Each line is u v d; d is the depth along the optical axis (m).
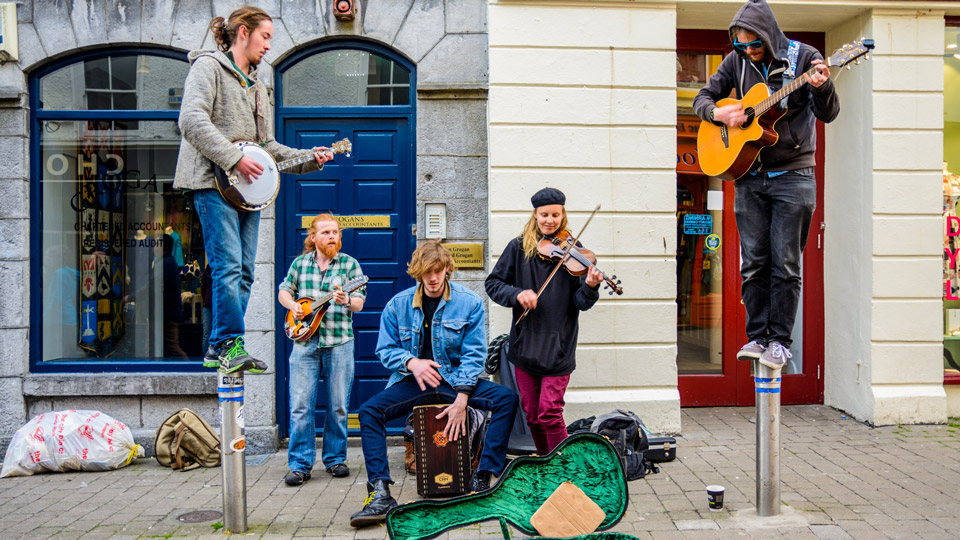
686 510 4.27
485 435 4.68
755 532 3.93
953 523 4.02
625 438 5.02
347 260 5.17
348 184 6.11
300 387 5.07
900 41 6.08
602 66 5.95
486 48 6.04
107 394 5.87
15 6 5.90
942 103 6.09
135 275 6.19
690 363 6.74
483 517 3.28
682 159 6.68
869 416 6.11
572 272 4.31
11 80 5.94
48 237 6.12
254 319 5.89
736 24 3.99
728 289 6.72
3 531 4.18
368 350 6.10
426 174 6.03
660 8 5.97
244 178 3.78
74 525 4.27
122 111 6.09
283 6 5.98
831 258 6.65
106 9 5.92
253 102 4.08
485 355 4.64
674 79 5.98
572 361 4.44
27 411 5.91
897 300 6.09
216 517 4.39
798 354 6.80
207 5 5.95
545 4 5.89
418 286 4.71
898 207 6.07
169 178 6.16
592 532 3.29
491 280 4.54
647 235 5.97
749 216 4.23
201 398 5.95
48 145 6.11
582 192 5.94
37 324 6.02
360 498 4.70
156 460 5.75
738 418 6.39
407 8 6.01
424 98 6.03
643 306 5.96
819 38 6.71
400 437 6.09
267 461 5.64
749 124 4.04
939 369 6.12
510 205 5.88
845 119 6.43
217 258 3.83
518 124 5.90
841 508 4.26
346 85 6.13
